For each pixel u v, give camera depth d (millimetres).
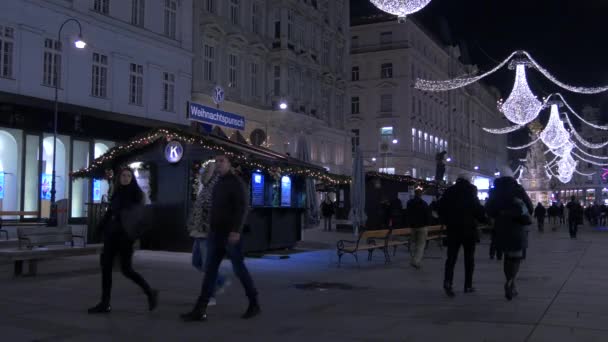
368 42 71625
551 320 7781
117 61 30391
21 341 6566
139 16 32031
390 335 6902
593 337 6773
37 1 26250
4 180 25656
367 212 30094
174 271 12875
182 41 34594
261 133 23547
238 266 7863
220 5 38250
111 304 8859
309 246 20797
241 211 7684
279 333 7016
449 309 8633
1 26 24922
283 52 43469
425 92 75438
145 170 17281
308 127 47188
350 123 71375
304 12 47594
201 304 7715
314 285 11172
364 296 9883
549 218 52500
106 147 30312
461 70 93375
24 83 25766
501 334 6938
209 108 18125
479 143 105812
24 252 11422
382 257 17500
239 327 7344
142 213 8219
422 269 14234
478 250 21219
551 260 16859
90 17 28781
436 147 80188
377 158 69875
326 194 40188
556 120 42219
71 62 27922
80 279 11586
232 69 39719
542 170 63875
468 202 9875
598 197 92000
